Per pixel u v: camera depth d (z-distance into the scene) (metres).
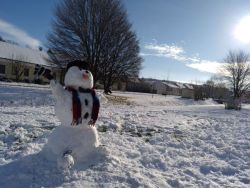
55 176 2.10
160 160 2.58
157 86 38.72
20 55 23.42
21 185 2.01
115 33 14.59
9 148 2.84
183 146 3.18
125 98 13.90
